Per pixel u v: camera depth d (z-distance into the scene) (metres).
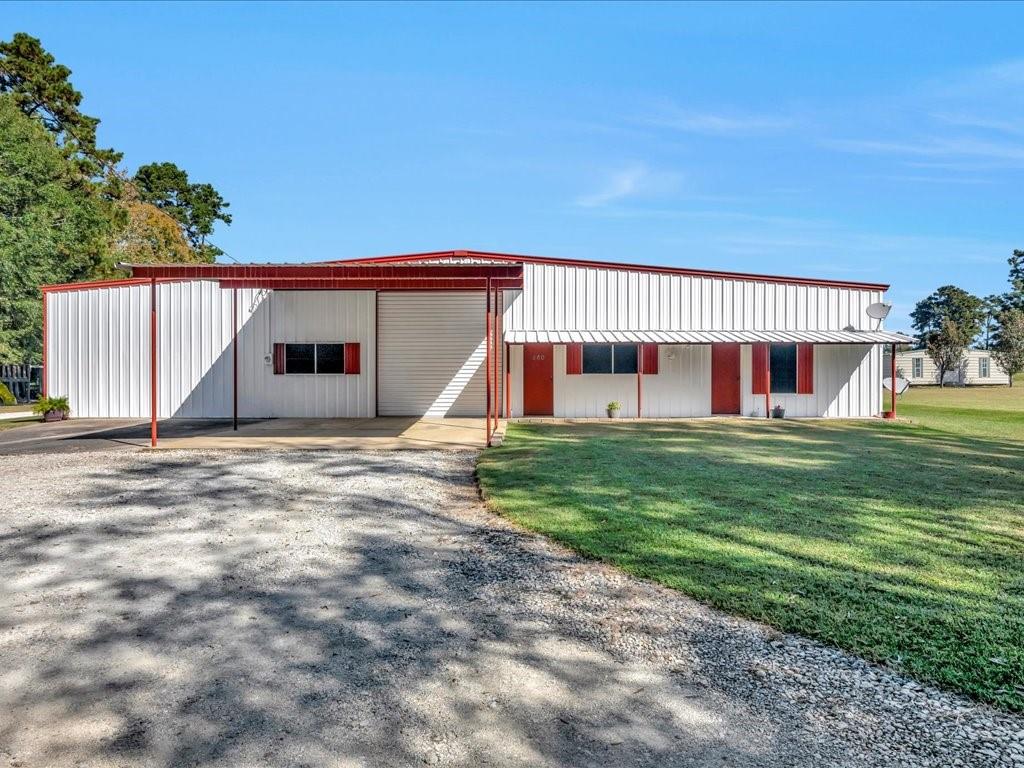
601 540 4.41
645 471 7.17
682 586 3.50
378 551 4.28
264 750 2.01
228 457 8.54
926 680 2.44
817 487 6.21
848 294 15.41
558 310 14.88
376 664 2.63
